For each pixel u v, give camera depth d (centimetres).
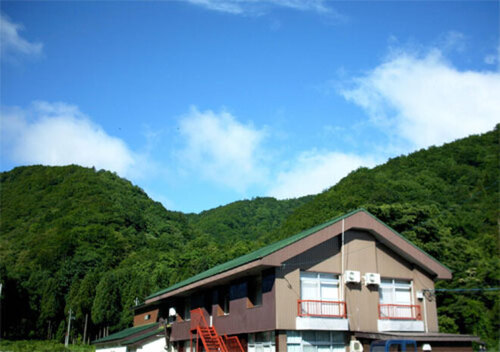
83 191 14912
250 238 17038
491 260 4153
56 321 7812
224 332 2555
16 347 6000
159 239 13288
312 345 2169
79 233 11394
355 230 2427
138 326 4684
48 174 16500
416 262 2530
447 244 4125
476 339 2200
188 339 3058
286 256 2141
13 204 14375
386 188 7862
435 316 2498
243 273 2353
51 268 9781
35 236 11550
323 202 8588
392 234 2455
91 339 7500
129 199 15638
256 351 2341
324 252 2319
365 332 2216
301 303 2175
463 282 3709
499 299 3572
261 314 2217
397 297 2470
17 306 7575
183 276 8369
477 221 5331
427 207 4619
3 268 8088
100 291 7394
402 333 2273
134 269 9850
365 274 2358
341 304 2267
